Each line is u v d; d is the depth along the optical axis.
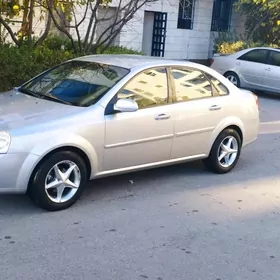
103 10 16.28
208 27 22.64
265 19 21.69
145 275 4.49
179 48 21.69
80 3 11.88
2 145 5.22
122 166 6.22
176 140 6.71
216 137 7.28
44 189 5.53
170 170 7.57
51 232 5.19
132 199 6.29
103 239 5.13
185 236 5.36
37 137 5.38
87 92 6.20
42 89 6.59
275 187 7.20
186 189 6.81
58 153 5.55
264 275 4.68
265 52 15.52
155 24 20.92
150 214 5.87
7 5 11.05
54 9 11.27
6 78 9.92
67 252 4.79
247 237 5.47
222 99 7.33
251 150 9.17
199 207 6.22
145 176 7.20
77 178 5.80
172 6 20.28
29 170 5.35
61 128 5.55
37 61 10.48
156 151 6.52
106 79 6.34
